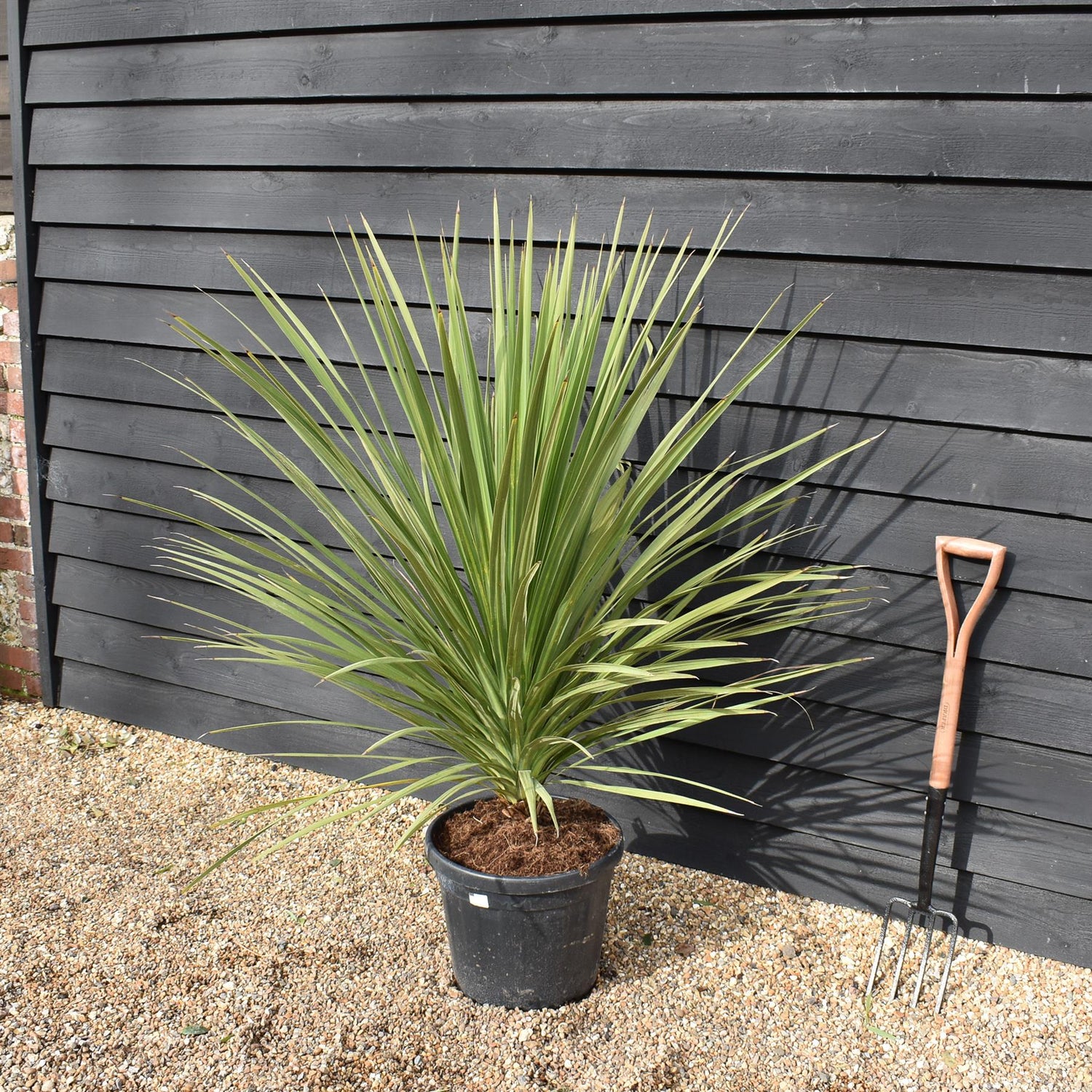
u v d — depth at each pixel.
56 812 2.50
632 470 2.24
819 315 2.04
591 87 2.14
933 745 2.08
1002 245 1.88
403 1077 1.65
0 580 3.17
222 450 2.70
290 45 2.42
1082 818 1.98
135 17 2.57
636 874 2.30
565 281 1.79
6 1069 1.63
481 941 1.75
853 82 1.94
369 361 2.46
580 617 1.83
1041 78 1.82
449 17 2.24
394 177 2.38
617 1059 1.71
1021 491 1.94
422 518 1.71
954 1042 1.79
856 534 2.08
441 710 1.78
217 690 2.84
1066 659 1.95
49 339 2.88
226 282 2.60
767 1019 1.82
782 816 2.23
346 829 2.45
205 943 1.99
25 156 2.78
